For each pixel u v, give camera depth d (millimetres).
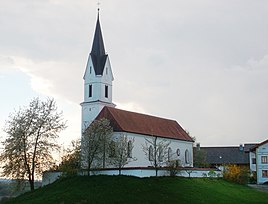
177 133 114125
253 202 65938
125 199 61281
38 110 86875
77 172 80812
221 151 152875
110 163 84875
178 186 70250
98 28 108188
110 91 106375
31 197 70375
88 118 103688
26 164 84000
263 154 113688
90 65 105562
